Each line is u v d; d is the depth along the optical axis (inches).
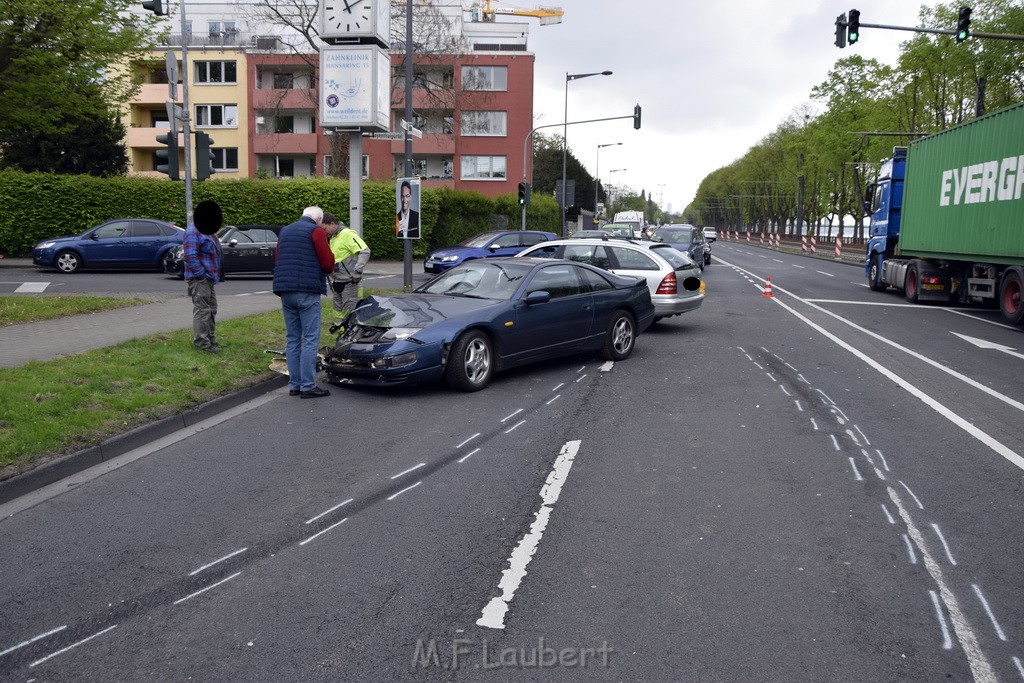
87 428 252.8
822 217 3373.5
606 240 572.1
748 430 286.8
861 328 581.6
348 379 338.3
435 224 1401.3
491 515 202.1
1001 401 337.4
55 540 184.7
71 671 131.8
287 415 303.7
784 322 615.5
